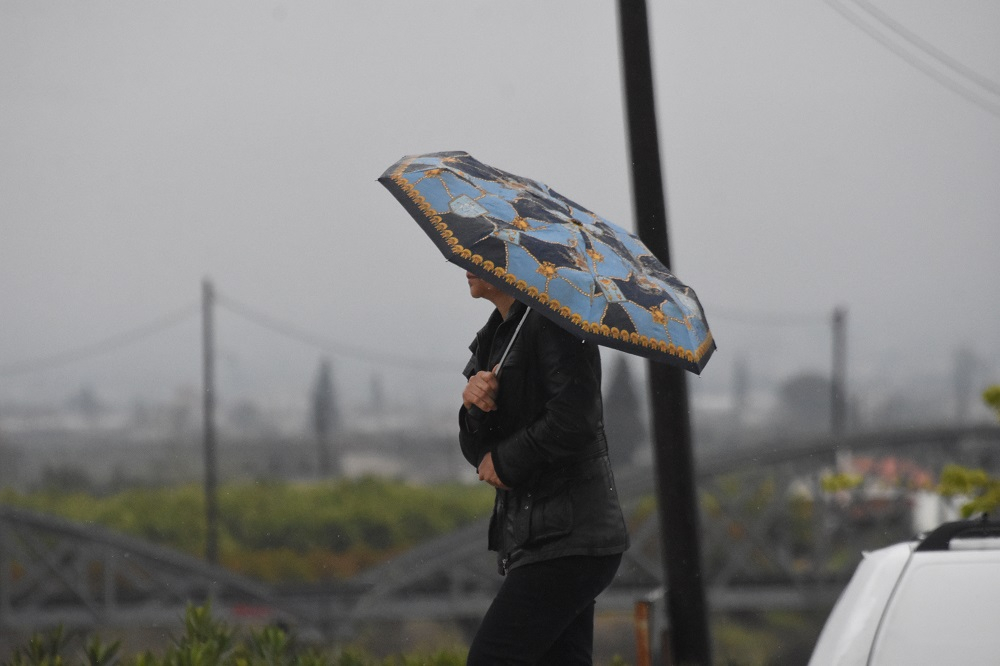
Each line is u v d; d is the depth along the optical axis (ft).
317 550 406.21
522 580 37.78
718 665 88.22
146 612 291.79
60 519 297.74
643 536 268.62
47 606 314.14
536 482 37.96
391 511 419.95
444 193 38.86
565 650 41.29
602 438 39.06
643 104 66.59
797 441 298.76
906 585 33.09
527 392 38.29
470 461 40.14
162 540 407.85
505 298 41.06
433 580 289.74
